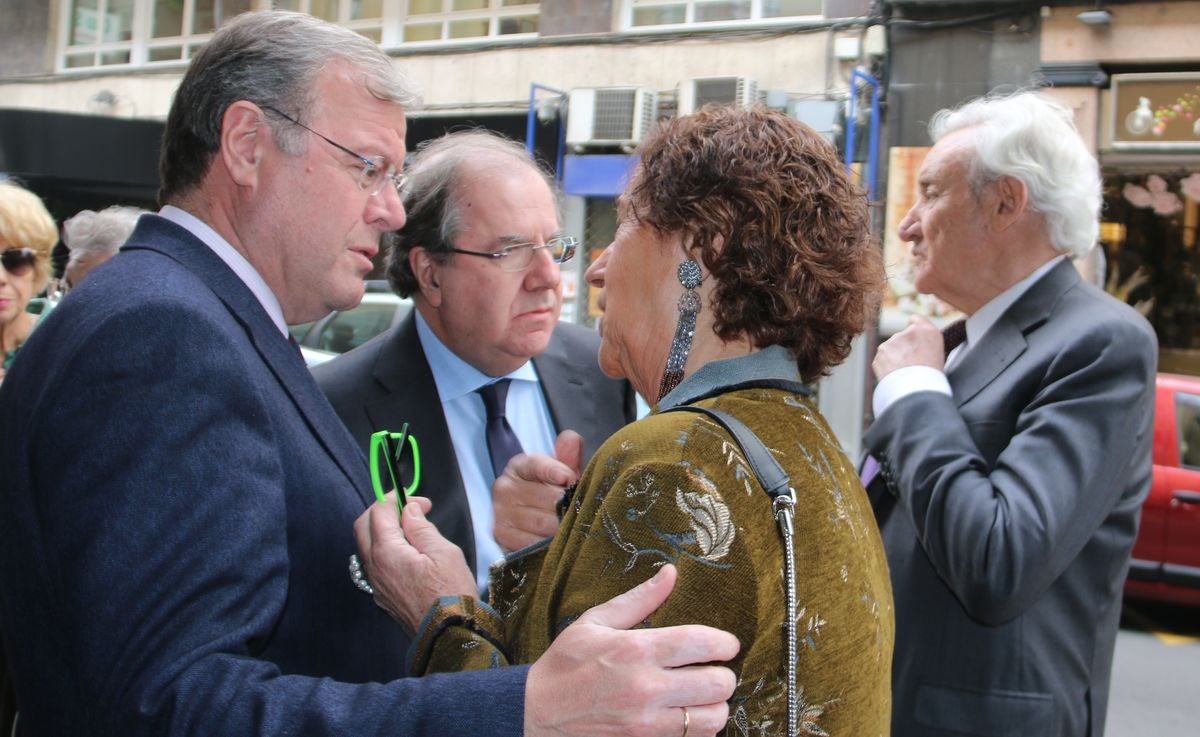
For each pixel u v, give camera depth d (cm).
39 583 110
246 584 104
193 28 1134
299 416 129
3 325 318
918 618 180
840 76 816
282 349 132
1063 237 181
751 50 851
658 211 114
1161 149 728
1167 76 720
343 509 129
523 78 945
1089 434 163
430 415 195
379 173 138
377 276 660
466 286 195
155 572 100
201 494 104
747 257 109
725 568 95
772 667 96
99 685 99
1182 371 753
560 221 225
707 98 834
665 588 94
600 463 106
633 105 870
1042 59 752
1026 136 179
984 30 762
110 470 103
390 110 140
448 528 187
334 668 126
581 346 229
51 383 108
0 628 123
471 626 114
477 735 94
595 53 913
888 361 188
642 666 90
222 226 134
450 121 977
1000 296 187
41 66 1193
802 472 104
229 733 95
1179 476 515
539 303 199
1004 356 181
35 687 114
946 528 163
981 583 159
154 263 121
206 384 108
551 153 922
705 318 114
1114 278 772
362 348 209
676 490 97
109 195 1107
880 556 116
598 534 101
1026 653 171
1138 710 434
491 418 205
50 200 1085
